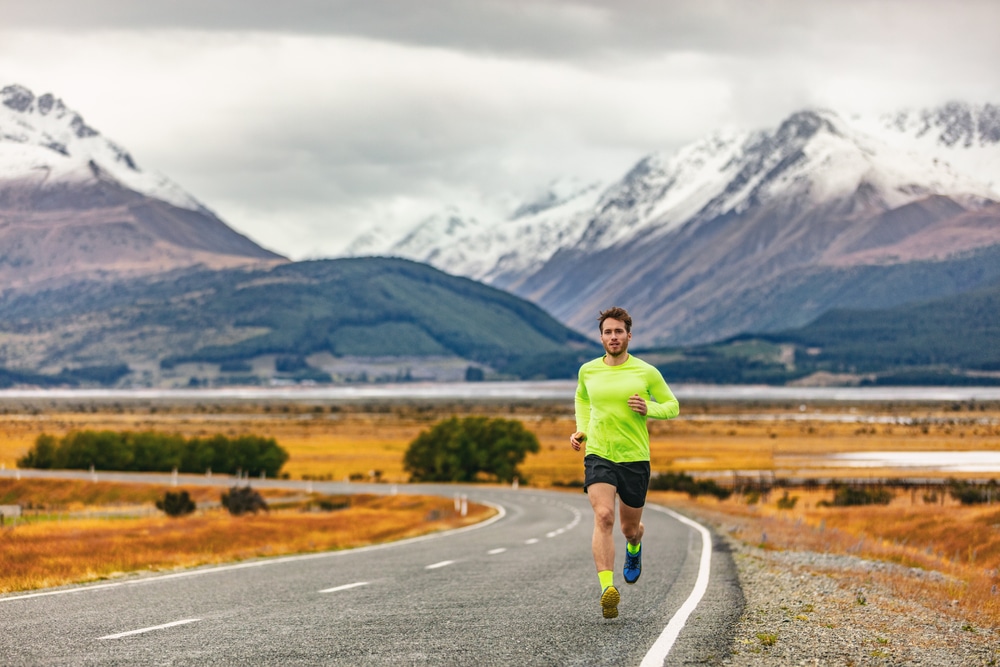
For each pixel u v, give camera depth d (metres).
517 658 11.99
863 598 18.11
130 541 36.00
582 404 14.94
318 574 23.45
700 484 111.00
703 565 25.05
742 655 12.44
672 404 14.51
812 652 12.81
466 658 11.98
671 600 17.56
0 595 18.86
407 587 20.16
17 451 194.62
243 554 32.53
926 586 22.14
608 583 14.12
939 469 146.88
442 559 28.27
